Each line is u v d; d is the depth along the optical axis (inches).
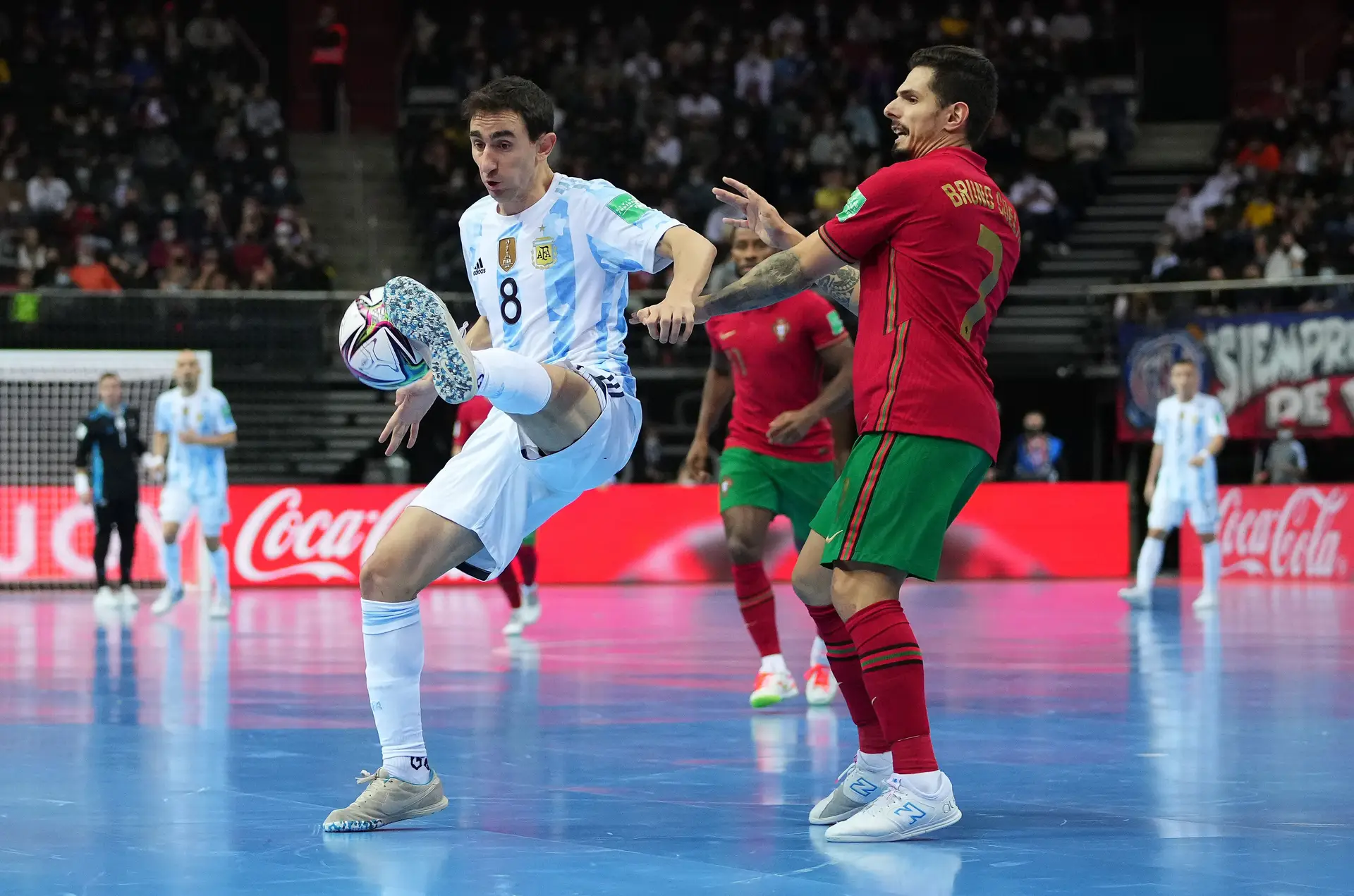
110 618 1429.6
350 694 836.0
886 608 477.7
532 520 514.6
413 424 472.1
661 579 1948.8
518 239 511.2
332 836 468.4
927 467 476.4
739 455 804.6
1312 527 1964.8
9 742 661.3
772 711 773.9
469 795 540.7
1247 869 422.9
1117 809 511.2
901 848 451.2
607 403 497.7
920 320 481.7
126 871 420.2
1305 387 1953.7
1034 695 820.6
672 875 415.8
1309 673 926.4
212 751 636.7
